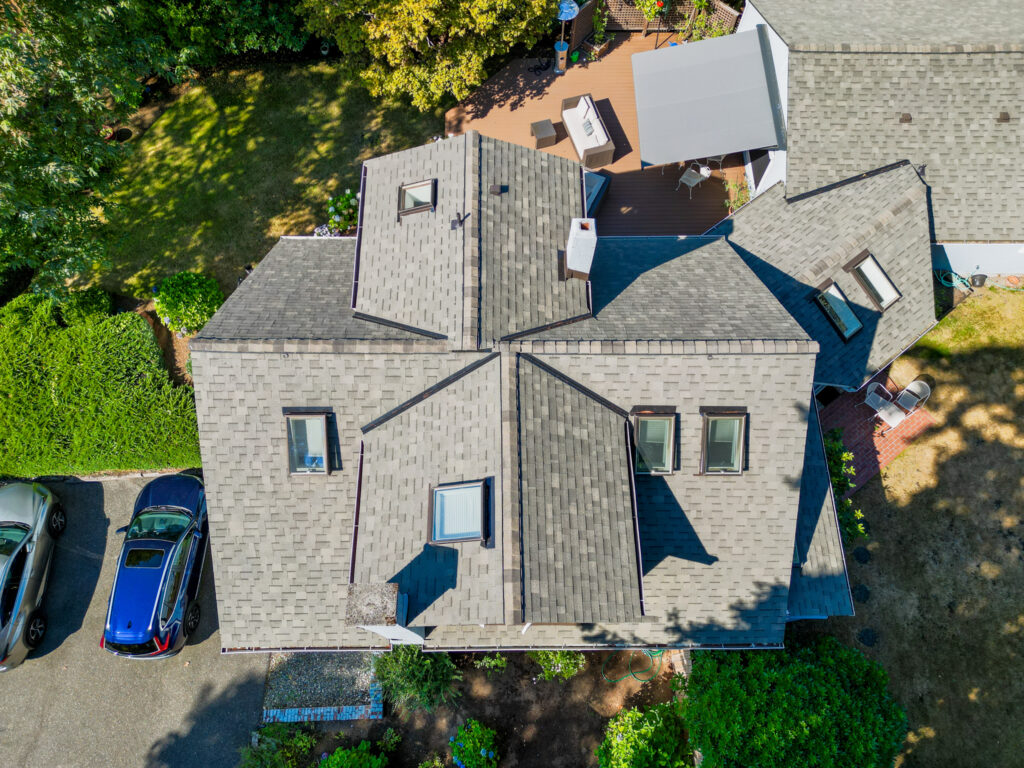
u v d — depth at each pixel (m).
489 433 14.61
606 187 25.19
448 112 27.56
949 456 21.70
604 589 13.58
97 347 22.09
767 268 19.78
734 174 25.88
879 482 21.56
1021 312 23.23
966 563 20.72
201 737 19.83
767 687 16.44
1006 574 20.58
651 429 15.47
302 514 15.94
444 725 19.64
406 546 14.39
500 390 14.78
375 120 27.58
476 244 15.76
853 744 16.05
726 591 16.11
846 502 19.39
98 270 25.38
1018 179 20.70
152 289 24.36
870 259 19.00
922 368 22.70
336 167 26.83
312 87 28.27
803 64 20.95
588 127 25.81
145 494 21.25
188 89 28.38
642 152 23.47
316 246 19.05
